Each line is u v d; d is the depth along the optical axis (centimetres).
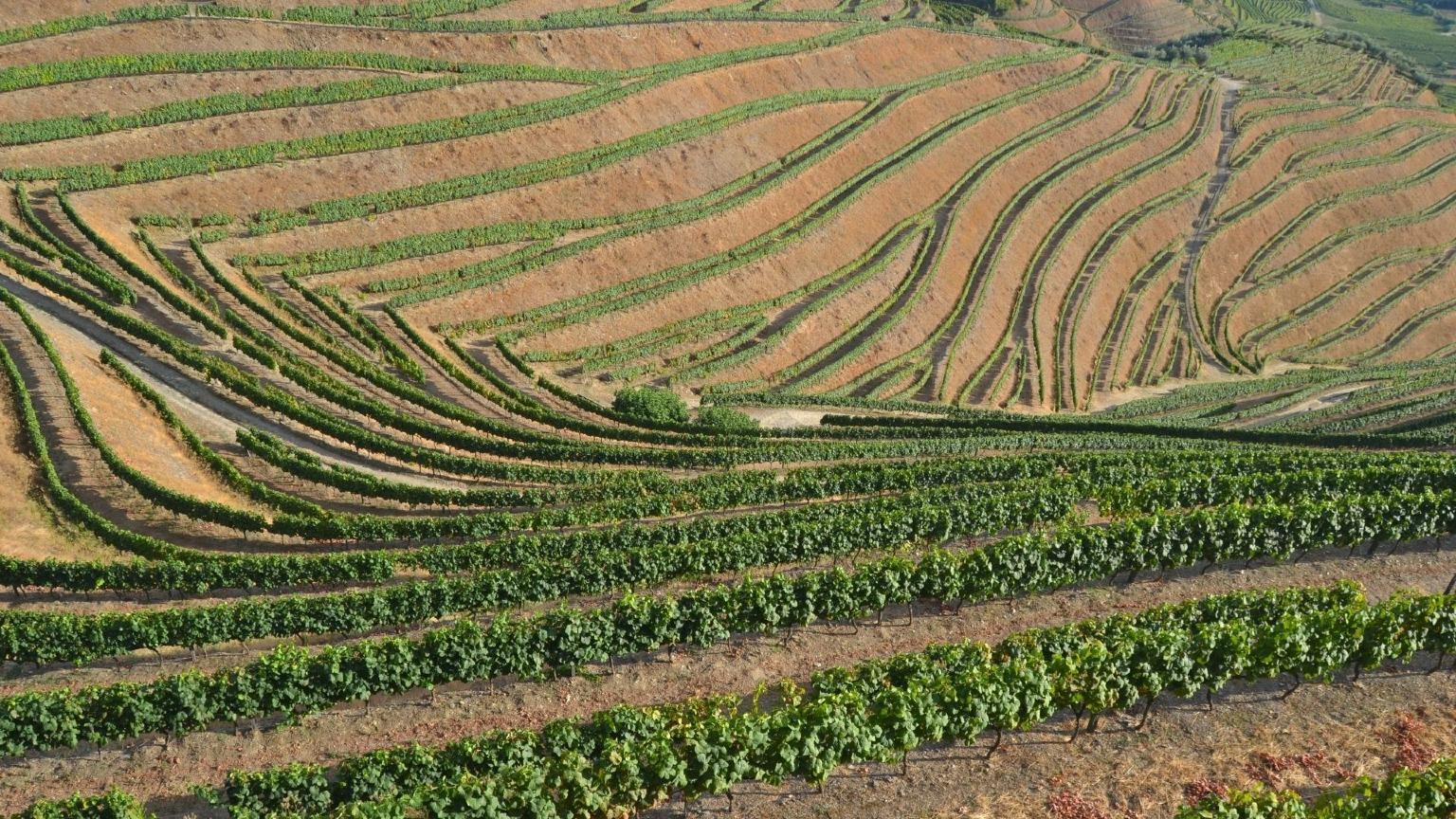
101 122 9081
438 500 5962
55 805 3012
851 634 4388
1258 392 11681
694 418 8438
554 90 11725
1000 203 14012
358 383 7475
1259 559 5097
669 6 14625
